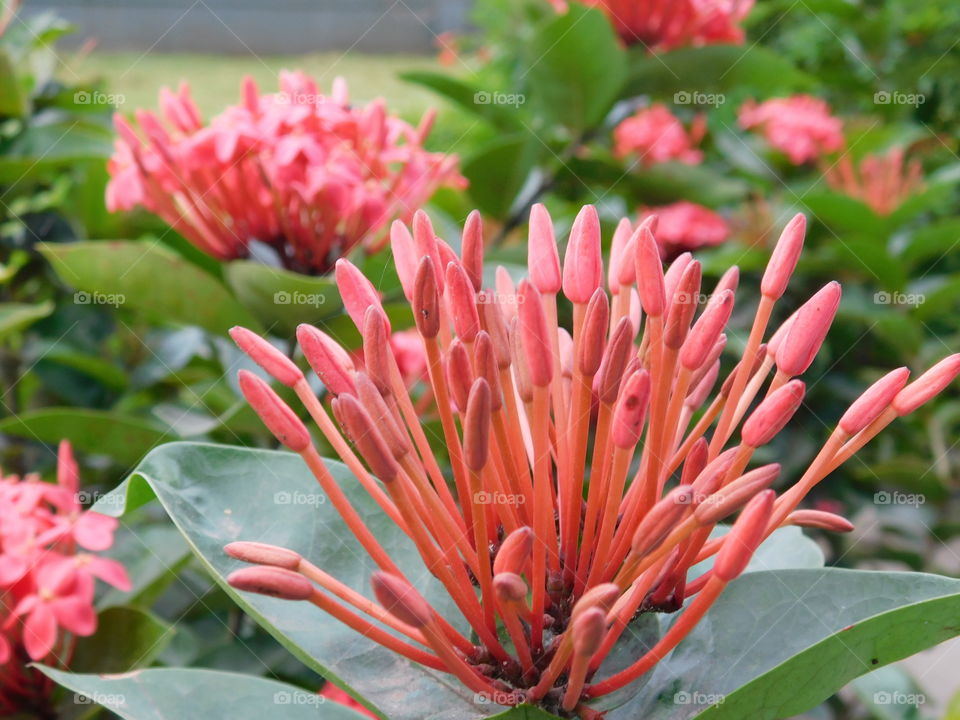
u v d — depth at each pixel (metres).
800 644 0.19
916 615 0.17
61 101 0.40
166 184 0.28
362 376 0.17
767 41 0.65
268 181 0.28
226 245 0.29
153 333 0.38
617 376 0.17
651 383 0.18
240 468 0.21
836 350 0.46
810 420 0.45
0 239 0.39
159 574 0.30
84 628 0.24
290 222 0.28
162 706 0.19
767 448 0.44
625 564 0.17
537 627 0.18
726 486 0.17
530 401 0.18
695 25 0.39
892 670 0.32
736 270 0.19
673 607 0.19
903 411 0.18
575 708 0.18
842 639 0.17
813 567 0.21
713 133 0.57
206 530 0.20
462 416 0.17
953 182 0.48
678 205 0.44
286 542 0.20
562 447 0.18
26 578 0.24
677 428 0.19
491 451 0.18
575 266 0.18
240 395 0.34
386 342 0.18
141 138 0.32
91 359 0.35
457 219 0.42
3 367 0.38
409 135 0.30
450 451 0.18
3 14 0.40
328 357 0.18
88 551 0.30
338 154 0.28
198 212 0.28
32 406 0.39
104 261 0.27
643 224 0.18
